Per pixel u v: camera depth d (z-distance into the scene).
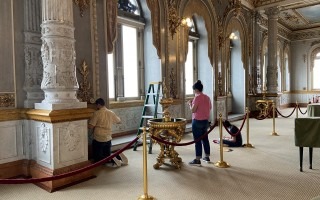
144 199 3.81
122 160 5.57
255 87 14.60
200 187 4.29
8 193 4.18
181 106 9.54
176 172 5.05
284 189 4.16
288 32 20.62
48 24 4.48
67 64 4.60
